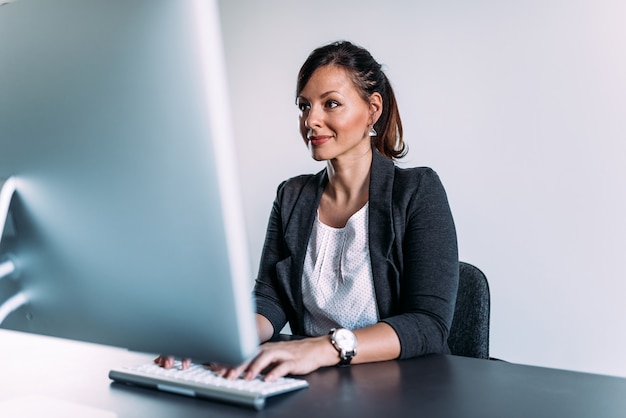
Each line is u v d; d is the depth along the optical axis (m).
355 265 1.45
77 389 0.95
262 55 4.02
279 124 3.98
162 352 0.77
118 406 0.86
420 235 1.38
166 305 0.74
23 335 1.39
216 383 0.90
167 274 0.72
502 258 3.29
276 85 3.98
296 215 1.56
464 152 3.38
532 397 0.87
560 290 3.15
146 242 0.72
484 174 3.33
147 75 0.67
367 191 1.51
